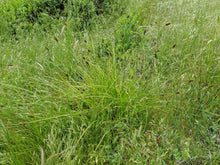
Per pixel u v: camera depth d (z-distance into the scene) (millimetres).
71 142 2098
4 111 2104
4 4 4789
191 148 2064
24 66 2896
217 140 2127
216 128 2191
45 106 2188
